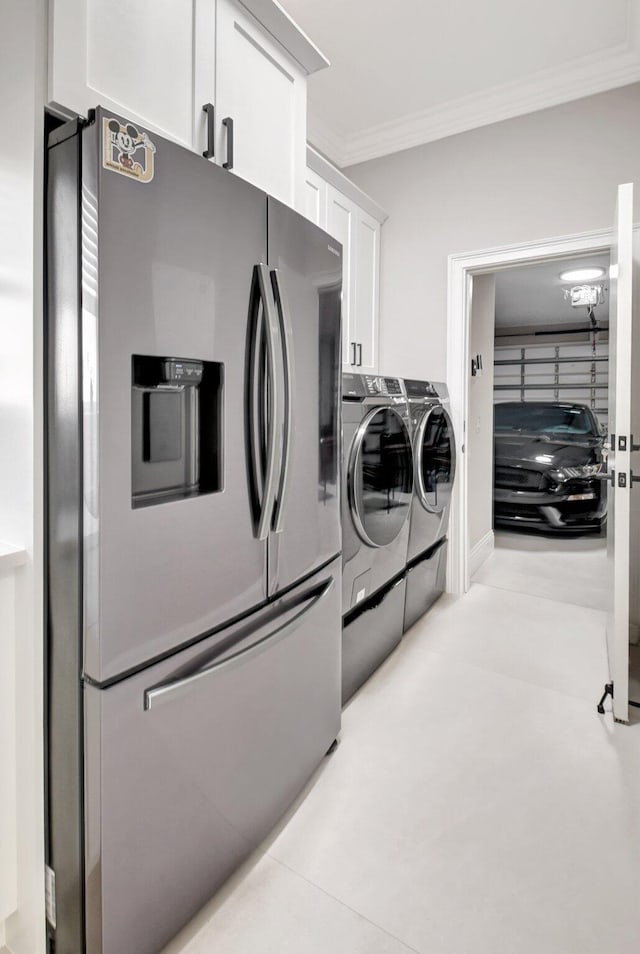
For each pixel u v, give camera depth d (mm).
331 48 2420
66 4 1008
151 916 1076
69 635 962
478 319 3725
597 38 2373
